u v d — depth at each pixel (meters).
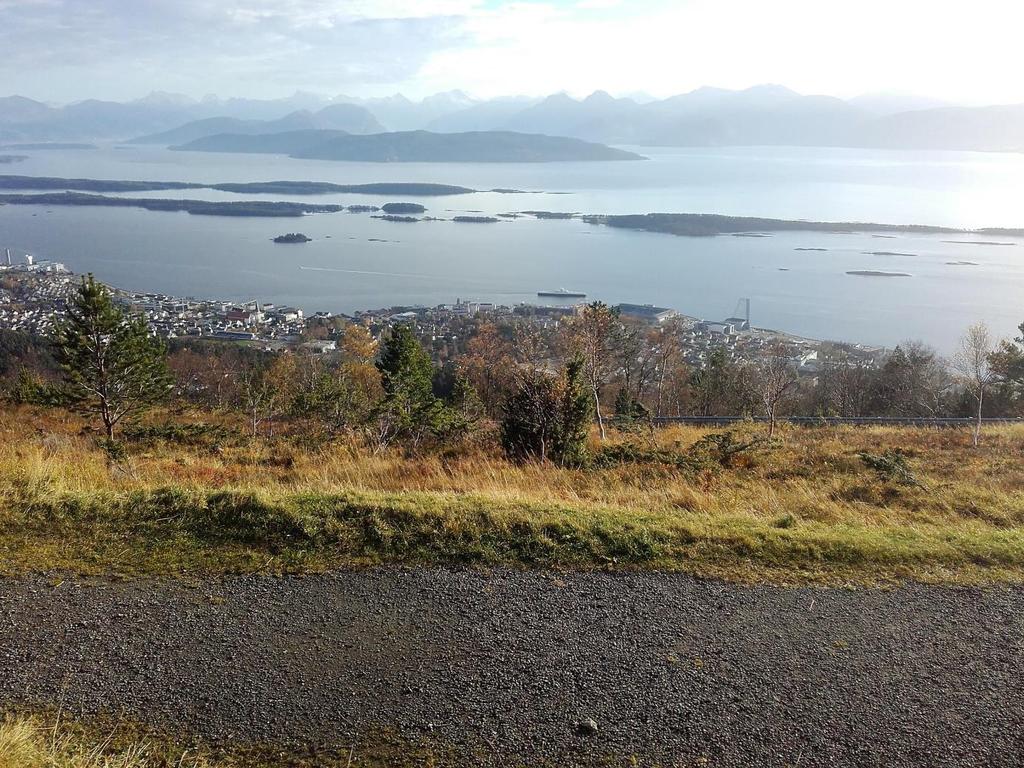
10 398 15.97
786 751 3.39
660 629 4.42
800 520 6.83
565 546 5.54
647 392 31.52
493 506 6.13
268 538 5.46
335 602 4.63
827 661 4.13
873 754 3.38
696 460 10.62
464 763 3.23
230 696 3.64
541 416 10.23
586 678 3.89
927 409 28.67
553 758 3.29
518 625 4.42
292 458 9.96
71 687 3.66
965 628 4.54
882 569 5.39
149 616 4.37
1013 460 12.23
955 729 3.57
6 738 3.08
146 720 3.45
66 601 4.50
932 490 8.88
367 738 3.37
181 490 6.10
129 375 12.73
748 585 5.06
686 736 3.46
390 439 11.44
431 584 4.92
